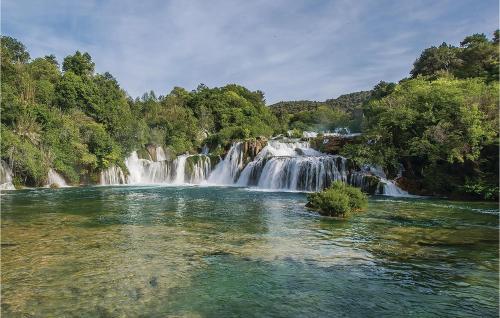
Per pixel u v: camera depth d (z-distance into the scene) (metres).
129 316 6.52
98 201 25.33
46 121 42.31
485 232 14.39
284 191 34.44
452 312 7.07
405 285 8.48
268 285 8.34
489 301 7.57
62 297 7.34
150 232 14.01
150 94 86.75
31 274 8.76
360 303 7.45
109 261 9.93
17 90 49.50
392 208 21.62
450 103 30.64
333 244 12.28
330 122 94.69
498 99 29.64
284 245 12.06
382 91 72.62
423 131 31.62
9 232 13.80
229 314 6.78
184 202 24.84
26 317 6.38
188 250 11.23
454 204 23.77
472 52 65.00
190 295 7.62
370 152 34.31
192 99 89.38
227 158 48.69
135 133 54.25
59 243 11.98
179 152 62.06
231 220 17.05
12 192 32.62
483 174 27.47
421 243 12.52
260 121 85.31
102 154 45.31
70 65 70.69
